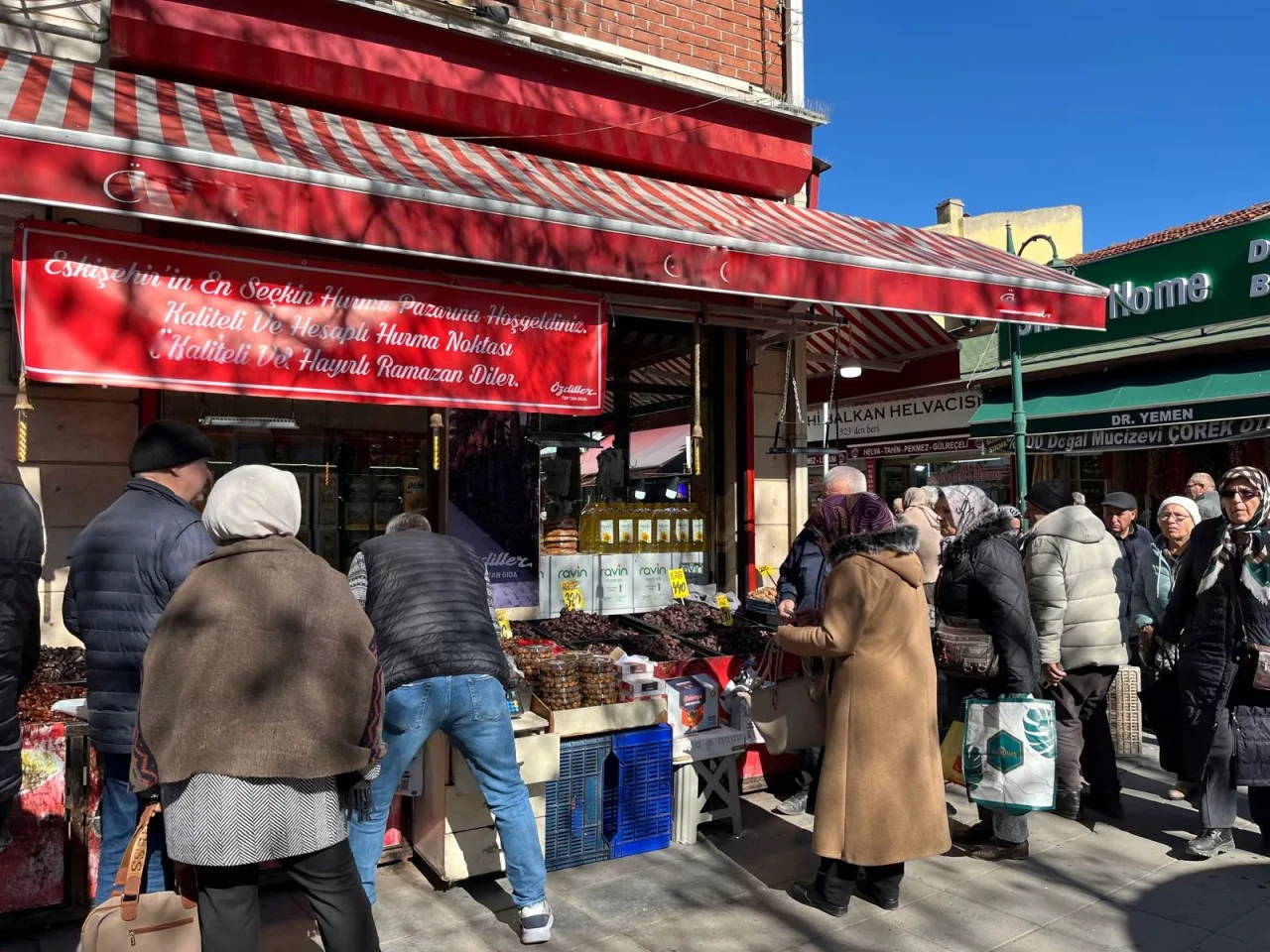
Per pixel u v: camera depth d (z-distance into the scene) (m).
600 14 5.47
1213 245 10.20
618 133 5.39
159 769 2.16
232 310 3.62
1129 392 10.51
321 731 2.22
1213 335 10.08
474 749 3.21
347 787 2.44
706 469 6.09
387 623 3.23
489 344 4.24
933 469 14.79
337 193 3.24
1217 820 4.09
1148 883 3.83
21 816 3.11
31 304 3.22
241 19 4.32
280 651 2.21
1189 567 4.28
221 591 2.24
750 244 4.17
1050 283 5.16
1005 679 4.00
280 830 2.20
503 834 3.23
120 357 3.38
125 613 2.74
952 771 4.26
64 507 4.00
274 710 2.18
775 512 6.14
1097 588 4.55
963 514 4.12
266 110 4.28
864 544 3.53
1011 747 3.94
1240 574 3.96
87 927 2.23
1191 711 4.14
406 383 4.03
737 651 4.74
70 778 3.21
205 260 3.56
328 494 4.78
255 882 2.32
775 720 4.32
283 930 3.25
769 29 6.20
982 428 11.84
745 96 5.80
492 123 5.03
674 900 3.61
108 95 3.68
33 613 2.44
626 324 5.77
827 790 3.47
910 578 3.52
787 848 4.18
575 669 3.97
